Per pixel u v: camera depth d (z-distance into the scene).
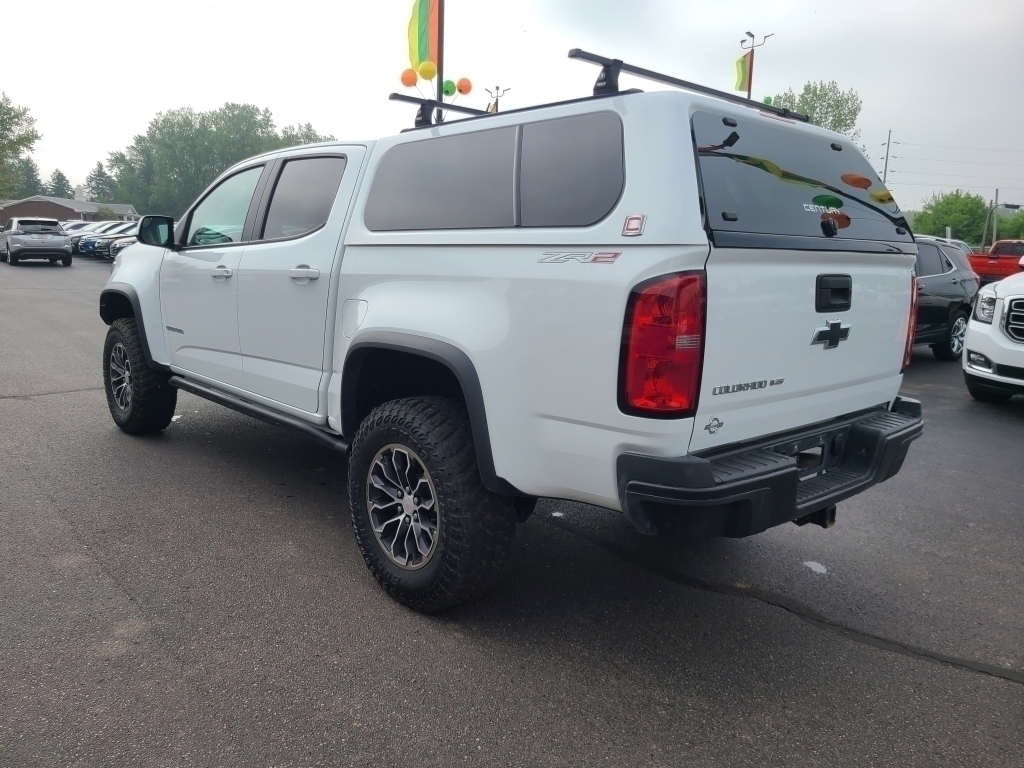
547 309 2.65
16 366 8.19
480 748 2.39
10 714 2.45
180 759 2.28
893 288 3.34
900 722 2.60
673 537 2.51
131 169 99.88
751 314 2.59
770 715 2.61
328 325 3.59
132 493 4.43
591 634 3.10
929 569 3.83
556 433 2.68
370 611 3.20
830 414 3.15
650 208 2.45
